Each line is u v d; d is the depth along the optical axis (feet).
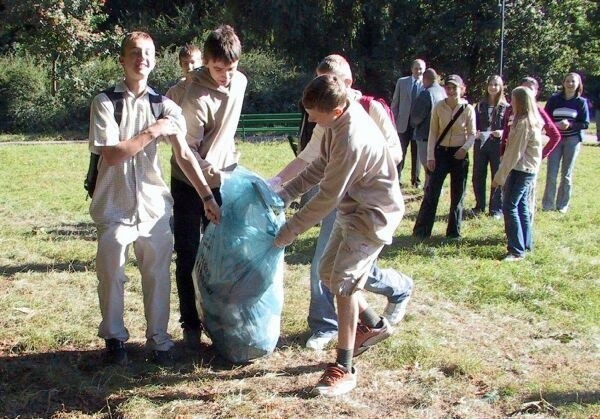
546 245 28.09
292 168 16.81
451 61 103.14
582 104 35.12
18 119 82.69
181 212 16.39
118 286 15.14
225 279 14.98
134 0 122.42
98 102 14.42
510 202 26.14
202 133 15.96
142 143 14.26
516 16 98.58
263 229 15.03
